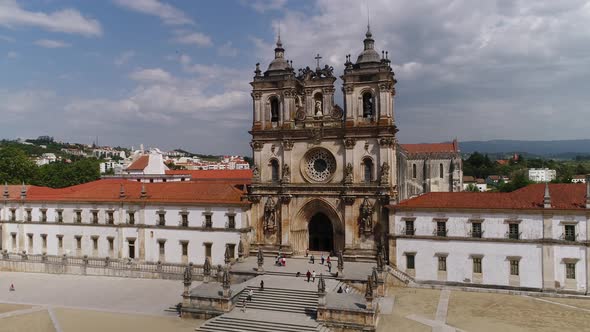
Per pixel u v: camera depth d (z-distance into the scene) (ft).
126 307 216.95
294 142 276.00
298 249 275.80
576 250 214.90
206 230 277.44
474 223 232.53
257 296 207.41
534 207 222.07
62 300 230.48
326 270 240.73
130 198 296.71
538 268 221.25
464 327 179.32
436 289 234.99
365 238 259.39
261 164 282.15
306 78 273.33
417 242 241.76
